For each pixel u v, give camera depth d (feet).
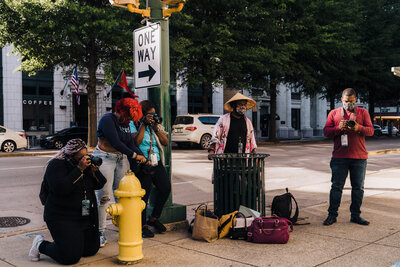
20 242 15.52
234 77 80.38
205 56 73.72
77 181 12.58
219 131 17.51
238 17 74.84
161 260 13.16
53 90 85.87
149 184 15.96
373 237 15.56
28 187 29.73
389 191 26.58
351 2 93.30
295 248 14.25
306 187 29.48
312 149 68.90
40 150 67.92
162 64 17.24
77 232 12.73
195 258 13.32
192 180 33.71
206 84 78.38
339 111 17.72
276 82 87.25
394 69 31.40
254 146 18.13
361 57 106.52
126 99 14.66
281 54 77.36
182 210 17.67
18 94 80.53
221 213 16.63
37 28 55.16
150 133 16.21
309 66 89.25
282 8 79.92
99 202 14.79
